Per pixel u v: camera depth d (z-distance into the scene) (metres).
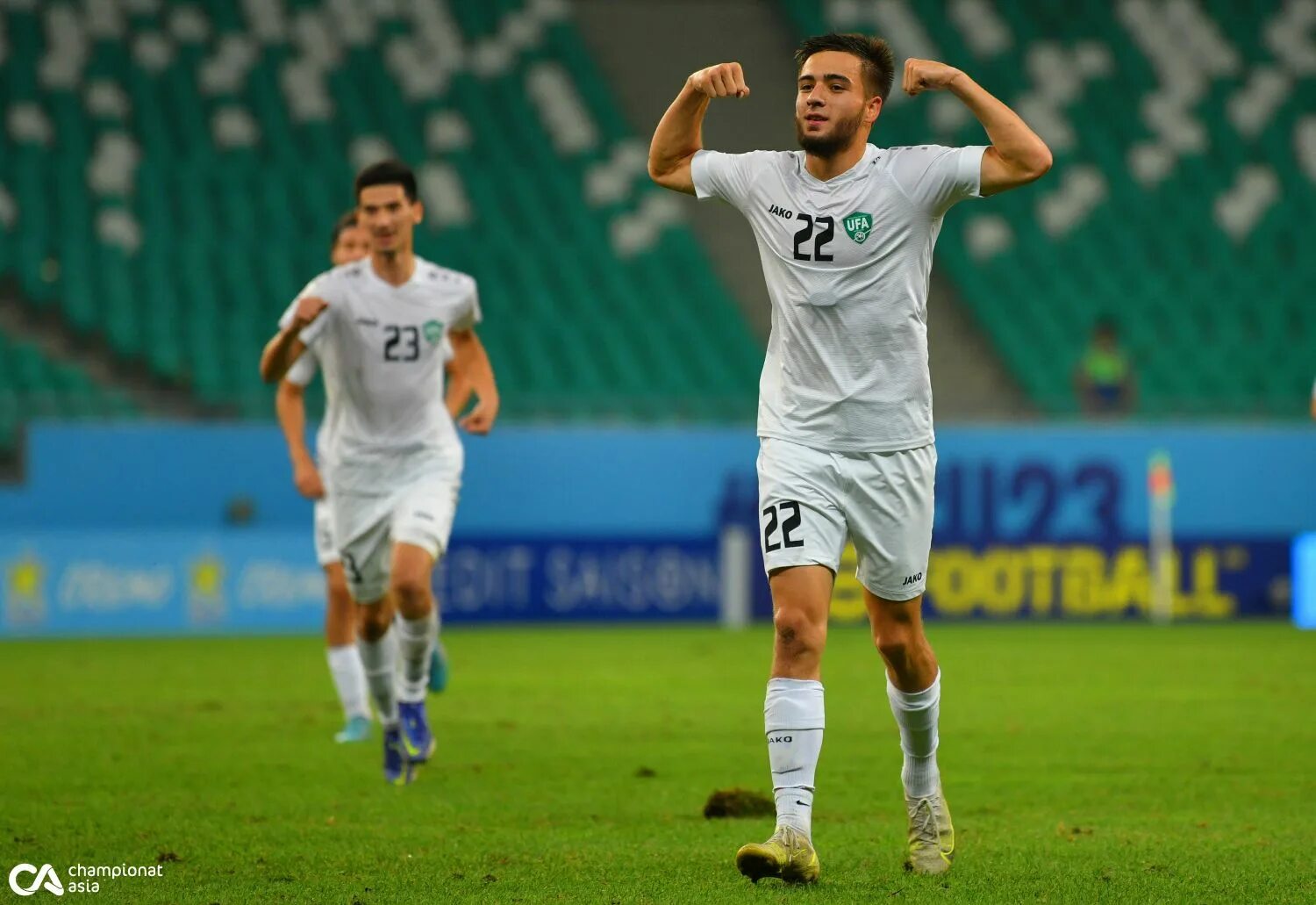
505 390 77.75
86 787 24.55
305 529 63.75
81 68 88.06
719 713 35.41
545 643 56.75
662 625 66.44
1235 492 70.06
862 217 17.08
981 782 25.44
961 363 83.38
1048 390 81.75
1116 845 19.61
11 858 18.61
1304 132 96.44
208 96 88.44
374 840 19.95
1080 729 32.25
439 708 36.34
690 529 67.75
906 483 17.47
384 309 25.30
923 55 97.56
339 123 89.12
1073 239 89.81
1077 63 98.50
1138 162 93.81
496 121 91.44
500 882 17.06
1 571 59.66
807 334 17.42
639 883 16.98
